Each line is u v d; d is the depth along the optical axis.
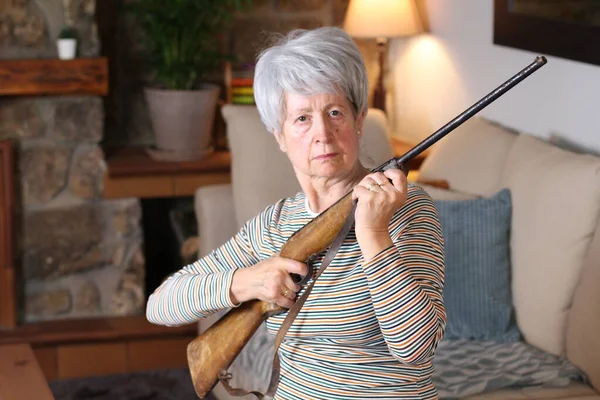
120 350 4.20
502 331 3.06
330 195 1.88
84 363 4.18
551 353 2.93
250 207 3.55
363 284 1.77
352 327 1.78
